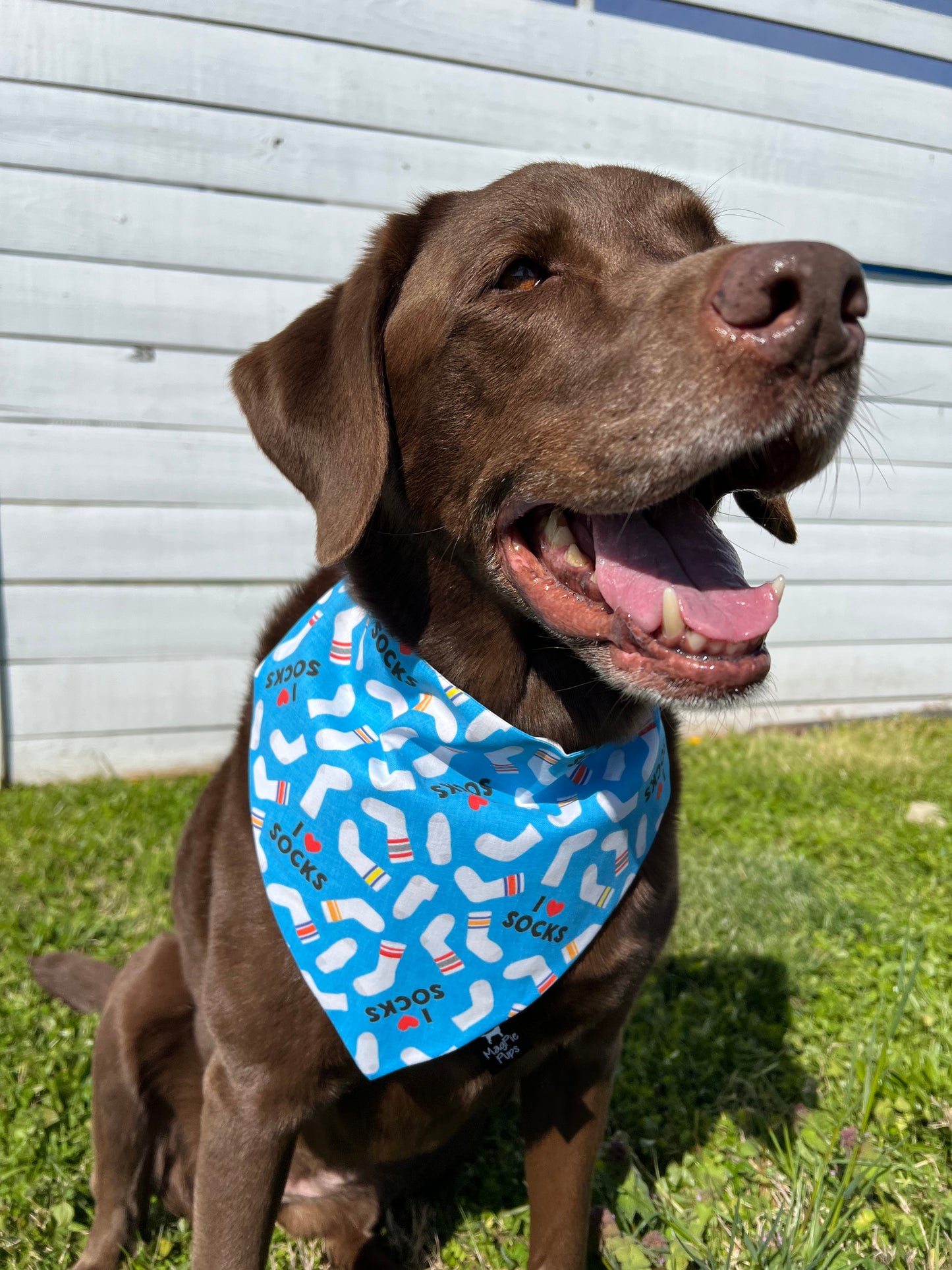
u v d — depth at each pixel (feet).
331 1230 2.00
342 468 1.73
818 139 5.36
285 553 4.93
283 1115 1.69
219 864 1.87
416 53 4.69
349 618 1.89
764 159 5.29
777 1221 1.81
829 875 3.57
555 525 1.72
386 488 1.85
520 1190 2.14
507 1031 1.78
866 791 4.43
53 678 4.67
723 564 1.69
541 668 1.83
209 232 4.61
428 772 1.76
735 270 1.41
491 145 4.88
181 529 4.76
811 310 1.34
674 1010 2.65
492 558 1.76
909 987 2.14
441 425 1.78
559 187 1.76
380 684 1.79
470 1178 2.19
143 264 4.56
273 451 1.88
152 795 4.35
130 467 4.66
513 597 1.75
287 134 4.62
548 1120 1.85
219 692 4.91
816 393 1.40
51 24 4.29
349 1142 1.88
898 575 5.83
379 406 1.73
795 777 4.53
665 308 1.51
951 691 6.05
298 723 1.83
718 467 1.47
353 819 1.75
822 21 5.22
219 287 4.67
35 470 4.55
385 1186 2.00
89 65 4.36
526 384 1.67
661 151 5.11
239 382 1.95
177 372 4.67
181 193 4.56
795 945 2.94
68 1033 2.54
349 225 4.78
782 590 1.58
